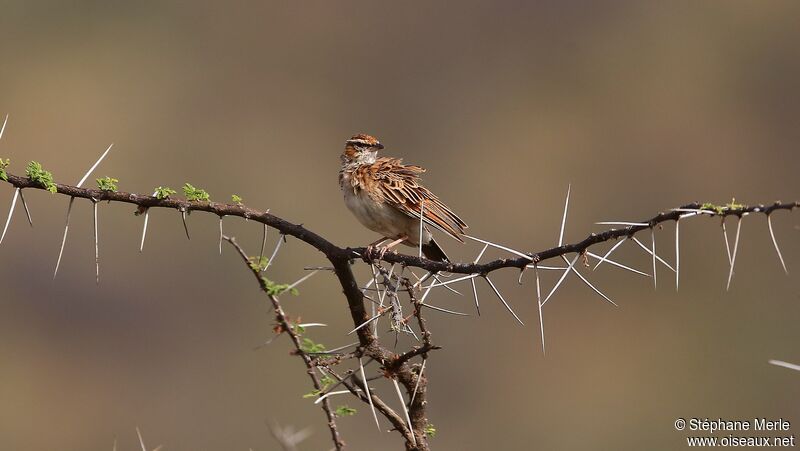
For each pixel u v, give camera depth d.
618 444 16.78
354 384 5.31
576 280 19.12
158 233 19.05
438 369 16.70
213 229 19.16
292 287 4.75
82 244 18.97
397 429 5.35
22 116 24.02
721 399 17.78
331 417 4.88
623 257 19.92
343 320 18.08
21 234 19.03
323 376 5.00
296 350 4.83
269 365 16.66
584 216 24.30
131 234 19.09
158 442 15.99
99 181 5.16
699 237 20.59
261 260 4.75
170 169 23.67
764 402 17.59
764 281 20.22
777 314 19.28
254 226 19.17
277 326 4.79
